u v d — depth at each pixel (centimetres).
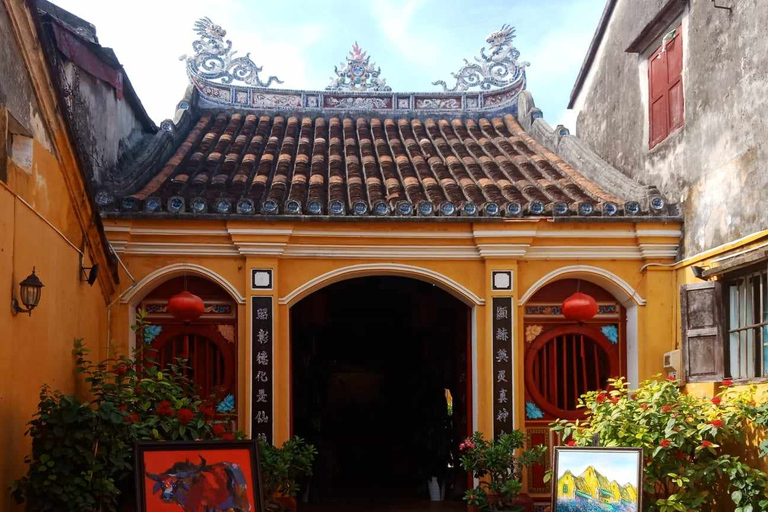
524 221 870
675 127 906
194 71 1234
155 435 662
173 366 771
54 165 684
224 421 879
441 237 885
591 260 902
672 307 890
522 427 892
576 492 662
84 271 770
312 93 1254
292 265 886
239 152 1079
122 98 1063
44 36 634
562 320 936
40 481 572
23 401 605
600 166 998
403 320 1319
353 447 1288
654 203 881
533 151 1127
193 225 861
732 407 701
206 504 588
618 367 931
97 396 805
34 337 629
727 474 704
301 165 1018
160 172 986
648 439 719
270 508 786
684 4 883
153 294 902
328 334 1325
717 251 789
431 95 1265
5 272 564
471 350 909
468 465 840
